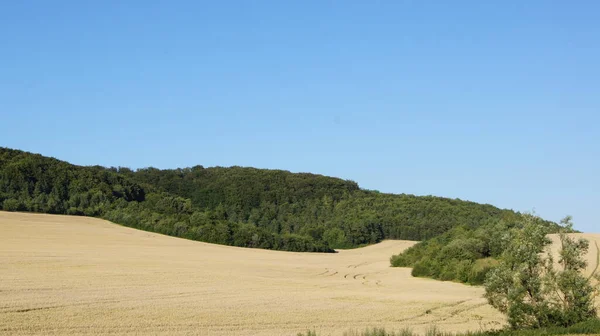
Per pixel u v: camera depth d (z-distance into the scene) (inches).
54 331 1095.6
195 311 1405.0
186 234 4397.1
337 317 1423.5
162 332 1142.3
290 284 2214.6
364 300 1786.4
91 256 2731.3
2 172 4608.8
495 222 3395.7
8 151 5068.9
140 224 4515.3
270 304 1596.9
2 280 1765.5
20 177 4630.9
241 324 1272.1
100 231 4033.0
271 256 3811.5
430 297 1927.9
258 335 1151.6
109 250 3149.6
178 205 5172.2
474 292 2151.8
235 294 1782.7
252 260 3361.2
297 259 3747.5
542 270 1147.9
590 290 1107.3
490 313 1576.0
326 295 1886.1
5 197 4384.8
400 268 3376.0
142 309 1390.3
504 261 1175.6
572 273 1108.5
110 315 1286.9
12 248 2844.5
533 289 1122.0
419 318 1459.2
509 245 1180.5
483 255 2728.8
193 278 2156.7
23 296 1476.4
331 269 3159.5
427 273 2797.7
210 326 1232.2
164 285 1895.9
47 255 2613.2
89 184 5049.2
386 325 1331.2
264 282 2218.3
